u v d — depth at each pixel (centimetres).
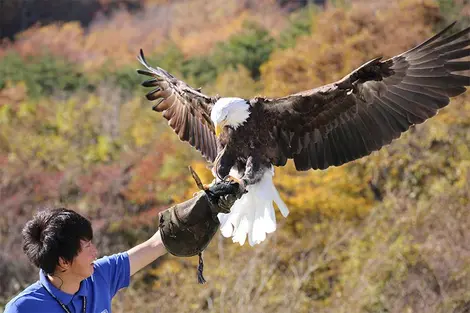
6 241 1670
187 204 450
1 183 1855
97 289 429
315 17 2444
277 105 579
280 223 1498
